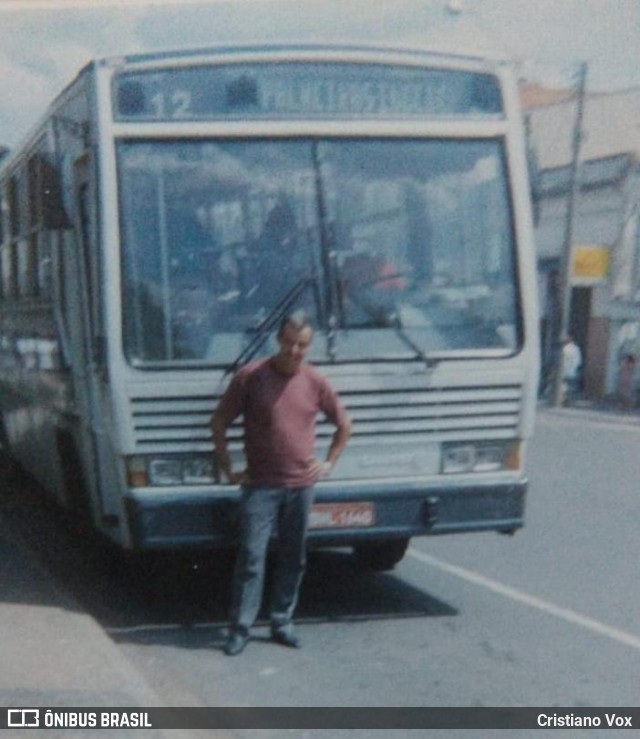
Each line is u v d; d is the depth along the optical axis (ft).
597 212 121.19
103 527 28.37
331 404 25.23
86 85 26.81
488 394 27.12
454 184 27.48
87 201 27.22
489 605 29.60
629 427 89.15
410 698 22.79
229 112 26.58
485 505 27.22
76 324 29.09
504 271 27.48
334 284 26.58
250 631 27.12
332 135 26.99
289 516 25.21
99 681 22.09
